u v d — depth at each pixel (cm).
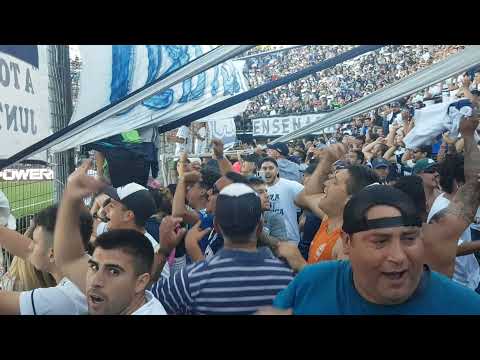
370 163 241
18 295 152
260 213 138
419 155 212
